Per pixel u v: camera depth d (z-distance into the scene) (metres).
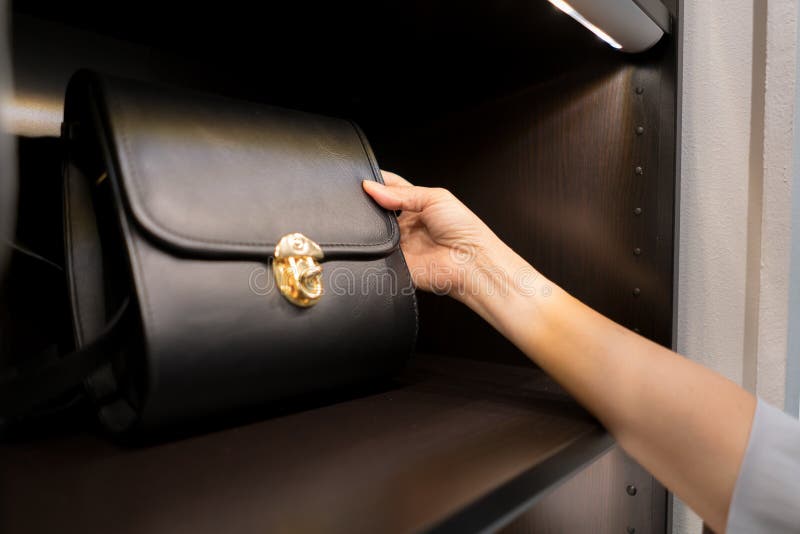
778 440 0.28
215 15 0.41
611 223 0.47
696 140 0.49
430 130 0.59
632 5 0.37
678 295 0.48
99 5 0.39
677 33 0.43
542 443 0.29
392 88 0.59
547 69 0.50
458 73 0.54
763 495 0.27
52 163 0.40
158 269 0.27
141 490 0.22
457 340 0.57
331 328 0.33
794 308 0.45
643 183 0.45
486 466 0.25
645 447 0.31
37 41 0.40
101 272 0.31
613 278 0.47
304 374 0.32
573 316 0.37
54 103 0.41
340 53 0.50
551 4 0.38
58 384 0.25
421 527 0.19
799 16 0.44
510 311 0.40
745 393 0.30
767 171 0.45
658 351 0.33
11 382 0.23
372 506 0.21
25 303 0.36
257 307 0.30
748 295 0.46
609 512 0.46
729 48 0.47
